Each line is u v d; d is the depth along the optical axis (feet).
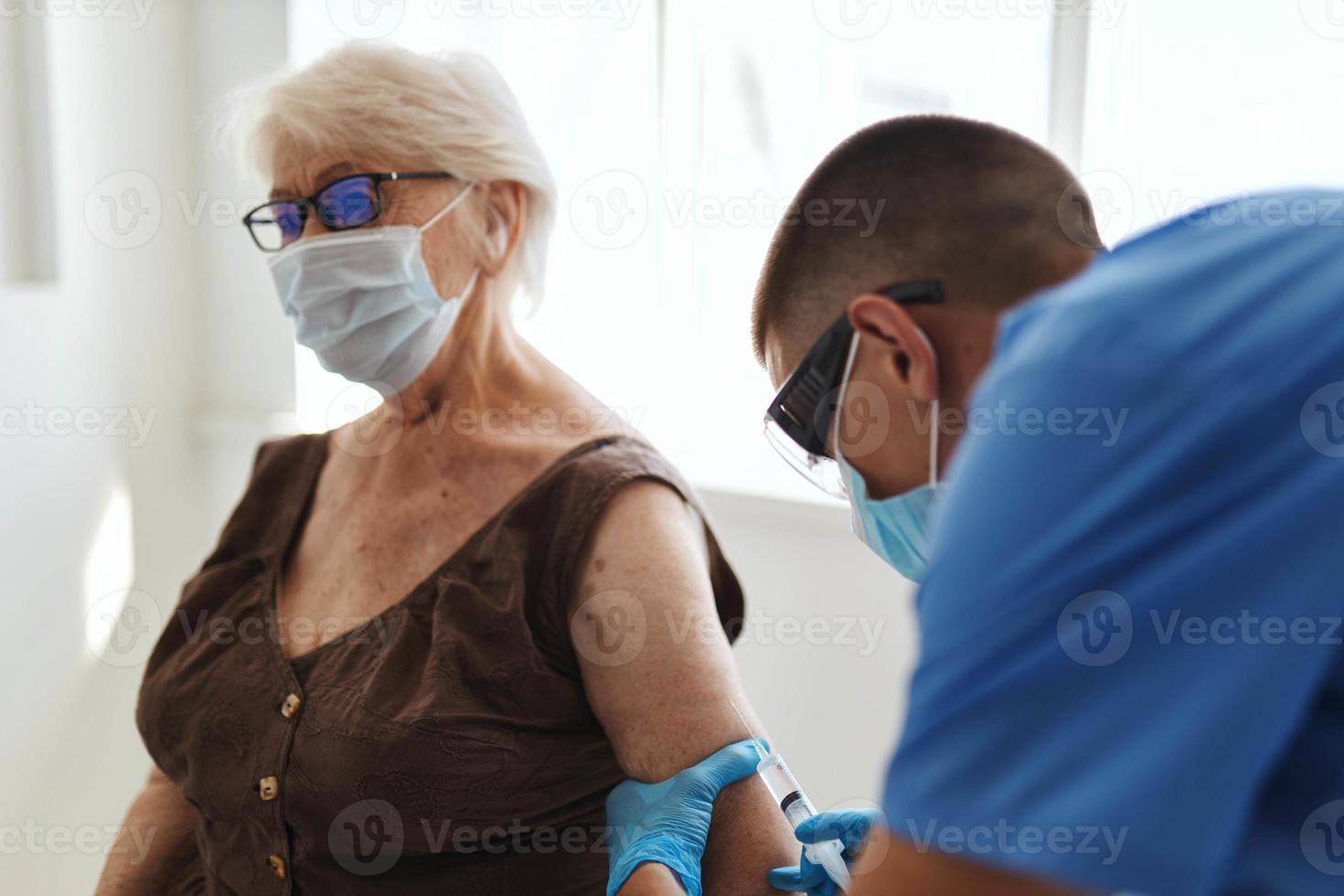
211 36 8.47
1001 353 1.99
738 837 3.83
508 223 4.61
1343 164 5.99
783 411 2.83
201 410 8.90
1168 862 1.60
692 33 8.00
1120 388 1.76
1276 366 1.71
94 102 7.97
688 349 8.29
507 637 4.07
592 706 4.15
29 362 7.64
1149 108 6.29
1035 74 6.75
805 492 7.02
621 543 4.09
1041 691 1.71
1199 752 1.62
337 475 4.83
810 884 3.64
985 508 1.82
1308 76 5.98
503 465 4.40
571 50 8.29
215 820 4.36
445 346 4.58
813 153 7.91
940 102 7.17
